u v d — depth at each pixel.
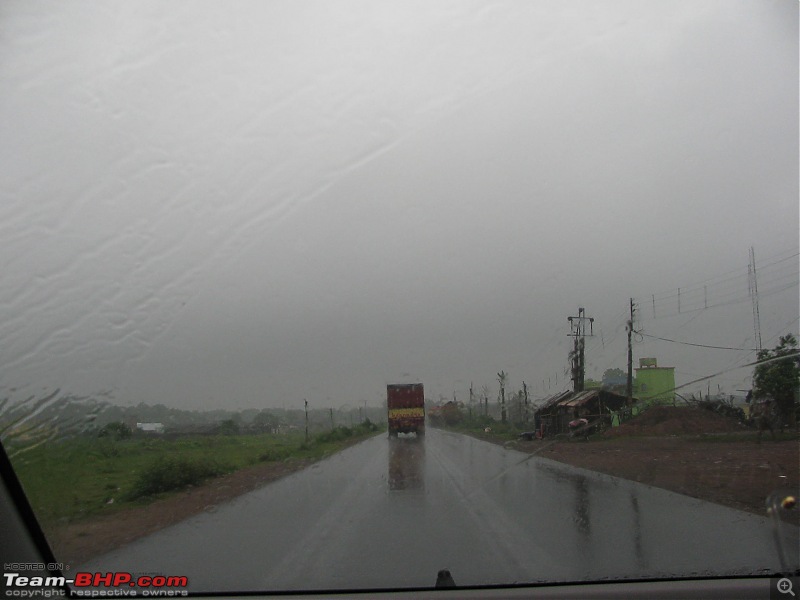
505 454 21.12
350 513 10.16
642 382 24.72
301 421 36.84
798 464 13.27
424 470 16.84
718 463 14.45
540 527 8.38
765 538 7.30
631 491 11.50
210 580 6.09
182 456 17.62
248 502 11.89
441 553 7.07
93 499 11.48
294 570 6.46
